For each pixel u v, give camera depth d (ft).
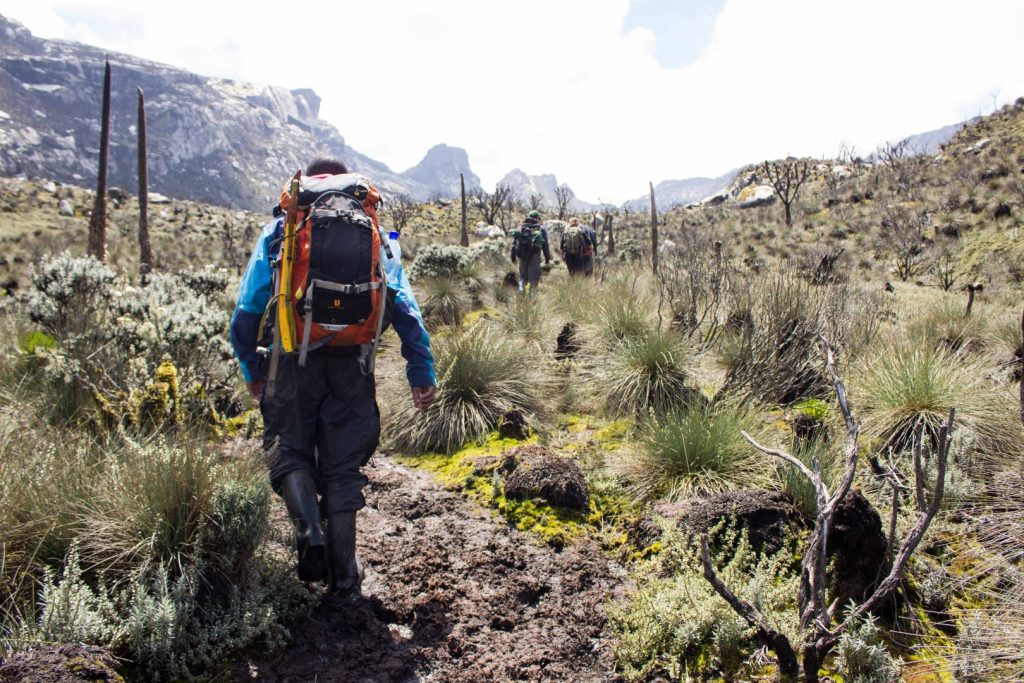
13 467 9.33
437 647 8.55
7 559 8.11
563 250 37.27
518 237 34.81
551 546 11.03
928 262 76.38
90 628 7.30
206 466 9.40
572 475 12.35
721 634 8.08
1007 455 12.08
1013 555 9.17
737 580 8.92
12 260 111.34
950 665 7.84
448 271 39.70
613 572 10.31
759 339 17.33
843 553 9.17
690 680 7.88
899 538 9.93
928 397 13.71
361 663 8.14
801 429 13.78
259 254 8.66
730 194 197.47
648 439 13.80
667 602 8.75
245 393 17.28
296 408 8.81
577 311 27.07
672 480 12.61
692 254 24.70
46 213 174.81
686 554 9.45
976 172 105.40
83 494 9.37
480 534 11.37
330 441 9.15
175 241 154.71
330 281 8.21
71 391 13.41
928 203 101.76
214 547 8.90
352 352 8.87
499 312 29.89
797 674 7.54
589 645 8.73
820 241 100.17
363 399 9.21
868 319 20.06
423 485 13.47
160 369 14.14
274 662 8.04
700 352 19.08
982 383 14.90
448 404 16.31
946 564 9.67
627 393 16.93
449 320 29.45
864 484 11.74
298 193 8.41
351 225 8.45
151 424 12.81
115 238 142.92
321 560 8.21
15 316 18.69
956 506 10.75
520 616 9.30
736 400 15.43
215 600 8.52
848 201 130.00
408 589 9.75
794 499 10.82
